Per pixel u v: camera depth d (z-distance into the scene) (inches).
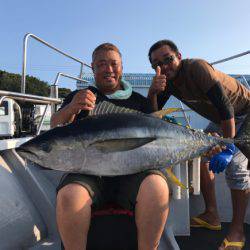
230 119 59.9
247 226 70.4
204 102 65.4
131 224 42.3
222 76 64.6
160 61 63.8
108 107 46.3
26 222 47.7
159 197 38.8
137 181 41.3
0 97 56.7
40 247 48.3
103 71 51.4
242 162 58.2
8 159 52.2
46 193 53.6
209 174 68.2
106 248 41.7
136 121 40.6
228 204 75.0
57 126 42.1
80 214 37.5
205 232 67.1
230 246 57.5
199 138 44.0
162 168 42.3
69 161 39.3
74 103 43.7
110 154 39.6
